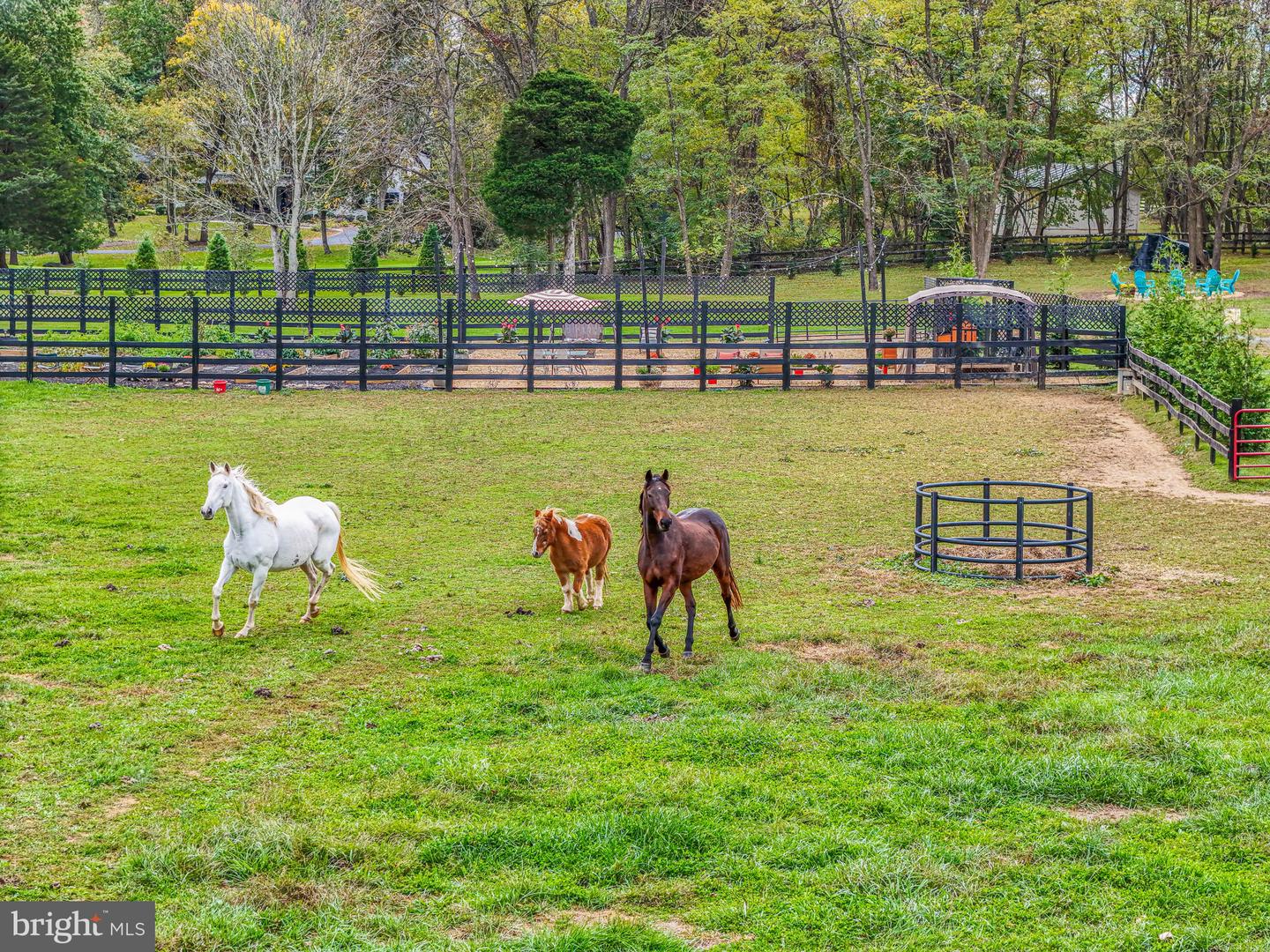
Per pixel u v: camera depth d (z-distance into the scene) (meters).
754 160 75.06
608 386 36.00
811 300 63.81
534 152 63.00
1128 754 9.16
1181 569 16.36
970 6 71.00
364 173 73.62
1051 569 16.55
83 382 34.66
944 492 22.28
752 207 76.81
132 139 82.44
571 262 65.06
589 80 63.06
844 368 39.06
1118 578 15.83
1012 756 9.10
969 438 27.62
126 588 14.85
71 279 50.53
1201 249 66.81
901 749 9.30
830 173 82.81
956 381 35.31
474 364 35.47
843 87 76.50
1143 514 20.33
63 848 7.58
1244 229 82.50
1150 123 65.31
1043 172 85.44
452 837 7.75
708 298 56.97
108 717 10.06
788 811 8.22
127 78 94.19
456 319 42.41
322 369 37.53
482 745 9.53
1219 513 20.23
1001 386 35.47
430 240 67.94
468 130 72.50
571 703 10.51
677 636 13.03
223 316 44.62
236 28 61.56
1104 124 70.44
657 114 71.81
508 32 72.69
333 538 13.64
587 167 62.28
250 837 7.63
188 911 6.81
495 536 18.58
